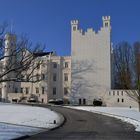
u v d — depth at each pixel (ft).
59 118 134.31
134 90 227.61
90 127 106.11
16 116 133.59
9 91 322.96
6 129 89.61
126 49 336.29
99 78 300.61
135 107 259.19
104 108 214.90
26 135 75.56
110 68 300.40
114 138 73.67
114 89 295.89
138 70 214.07
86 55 305.32
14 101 310.24
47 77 318.45
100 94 298.15
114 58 337.31
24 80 66.39
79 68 305.73
